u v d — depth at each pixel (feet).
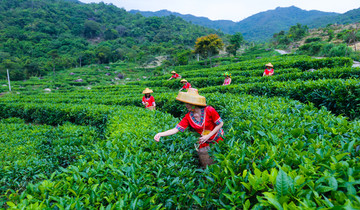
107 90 65.05
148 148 10.91
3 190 13.99
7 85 166.20
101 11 642.63
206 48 195.62
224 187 6.70
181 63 236.02
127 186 7.50
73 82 186.80
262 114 13.82
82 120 28.71
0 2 511.81
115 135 13.20
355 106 18.29
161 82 66.18
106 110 25.16
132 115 19.38
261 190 6.04
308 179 5.53
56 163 16.83
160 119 16.97
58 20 506.89
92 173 7.98
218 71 69.26
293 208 4.44
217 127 10.14
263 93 27.27
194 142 11.73
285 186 5.08
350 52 112.98
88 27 490.08
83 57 326.03
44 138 21.63
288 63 51.88
